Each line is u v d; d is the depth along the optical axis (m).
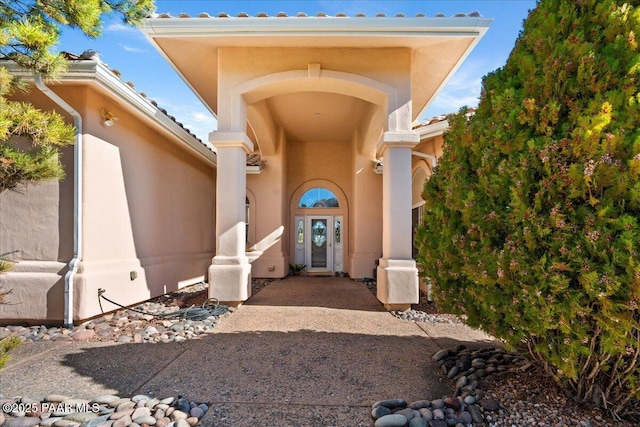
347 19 6.40
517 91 3.12
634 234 2.21
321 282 11.43
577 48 2.64
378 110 8.84
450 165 3.77
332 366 4.07
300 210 14.03
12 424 2.77
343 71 7.16
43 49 3.05
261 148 12.19
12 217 5.71
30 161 2.89
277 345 4.82
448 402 3.06
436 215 3.97
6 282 5.55
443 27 6.48
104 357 4.34
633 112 2.38
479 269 3.04
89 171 5.86
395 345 4.86
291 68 7.21
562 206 2.54
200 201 11.05
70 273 5.55
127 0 4.14
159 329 5.55
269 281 11.64
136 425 2.76
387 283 6.84
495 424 2.84
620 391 2.84
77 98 5.79
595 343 2.67
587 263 2.36
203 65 7.82
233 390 3.44
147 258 7.75
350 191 13.92
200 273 10.93
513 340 3.01
